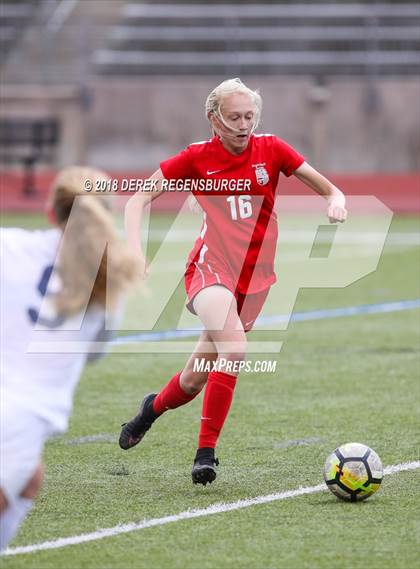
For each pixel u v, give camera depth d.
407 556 15.20
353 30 106.06
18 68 101.62
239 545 15.80
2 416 12.59
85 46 98.12
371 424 24.30
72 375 13.03
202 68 103.56
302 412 25.64
